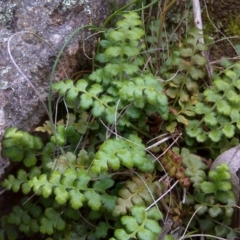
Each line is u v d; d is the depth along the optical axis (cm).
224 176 22
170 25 30
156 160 24
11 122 23
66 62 25
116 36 24
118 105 24
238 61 28
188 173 24
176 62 26
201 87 27
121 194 22
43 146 25
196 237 24
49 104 23
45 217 23
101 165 21
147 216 21
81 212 24
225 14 31
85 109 23
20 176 23
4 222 24
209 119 24
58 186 21
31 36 24
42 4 25
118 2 28
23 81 23
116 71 24
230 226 24
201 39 28
